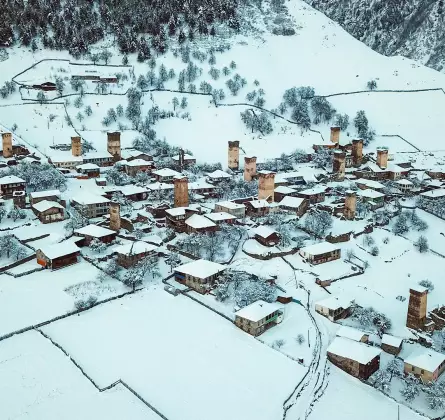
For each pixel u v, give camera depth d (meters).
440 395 80.25
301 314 100.56
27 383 78.56
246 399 77.69
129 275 106.25
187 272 106.56
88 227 123.94
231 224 132.88
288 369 84.69
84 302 98.44
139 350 87.50
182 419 73.12
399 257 126.56
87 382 79.50
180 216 131.00
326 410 77.44
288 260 120.00
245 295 101.62
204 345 89.69
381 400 80.69
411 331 99.56
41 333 90.94
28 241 119.69
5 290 102.56
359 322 100.19
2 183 136.62
